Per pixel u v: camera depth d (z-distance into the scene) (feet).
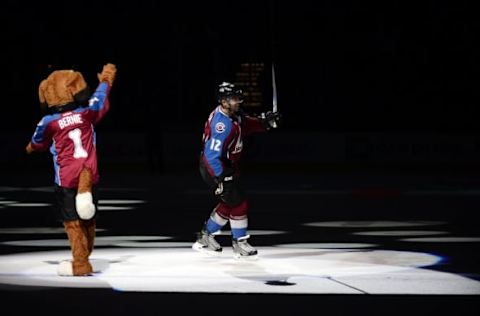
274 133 135.74
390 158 136.26
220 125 41.32
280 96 156.76
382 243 50.11
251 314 28.25
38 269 38.52
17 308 29.22
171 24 162.20
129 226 60.75
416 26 162.81
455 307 29.55
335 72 160.25
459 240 51.62
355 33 163.02
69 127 36.96
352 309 29.12
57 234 55.26
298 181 108.78
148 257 42.98
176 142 138.21
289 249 46.93
